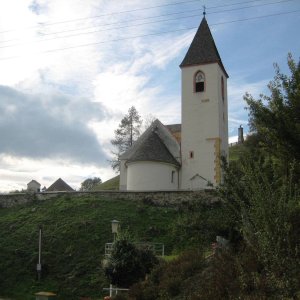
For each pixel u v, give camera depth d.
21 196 44.94
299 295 12.12
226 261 17.11
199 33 48.53
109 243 31.86
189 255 20.47
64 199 42.81
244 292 14.27
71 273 30.91
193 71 46.84
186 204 38.59
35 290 29.78
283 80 17.81
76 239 34.69
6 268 32.69
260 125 17.75
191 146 45.47
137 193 41.19
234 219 20.88
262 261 13.90
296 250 12.70
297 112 17.14
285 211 13.12
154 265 23.45
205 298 15.23
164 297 17.48
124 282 23.83
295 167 16.23
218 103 45.66
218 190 21.89
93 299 27.45
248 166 16.62
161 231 34.53
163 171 43.81
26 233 37.19
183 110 46.47
